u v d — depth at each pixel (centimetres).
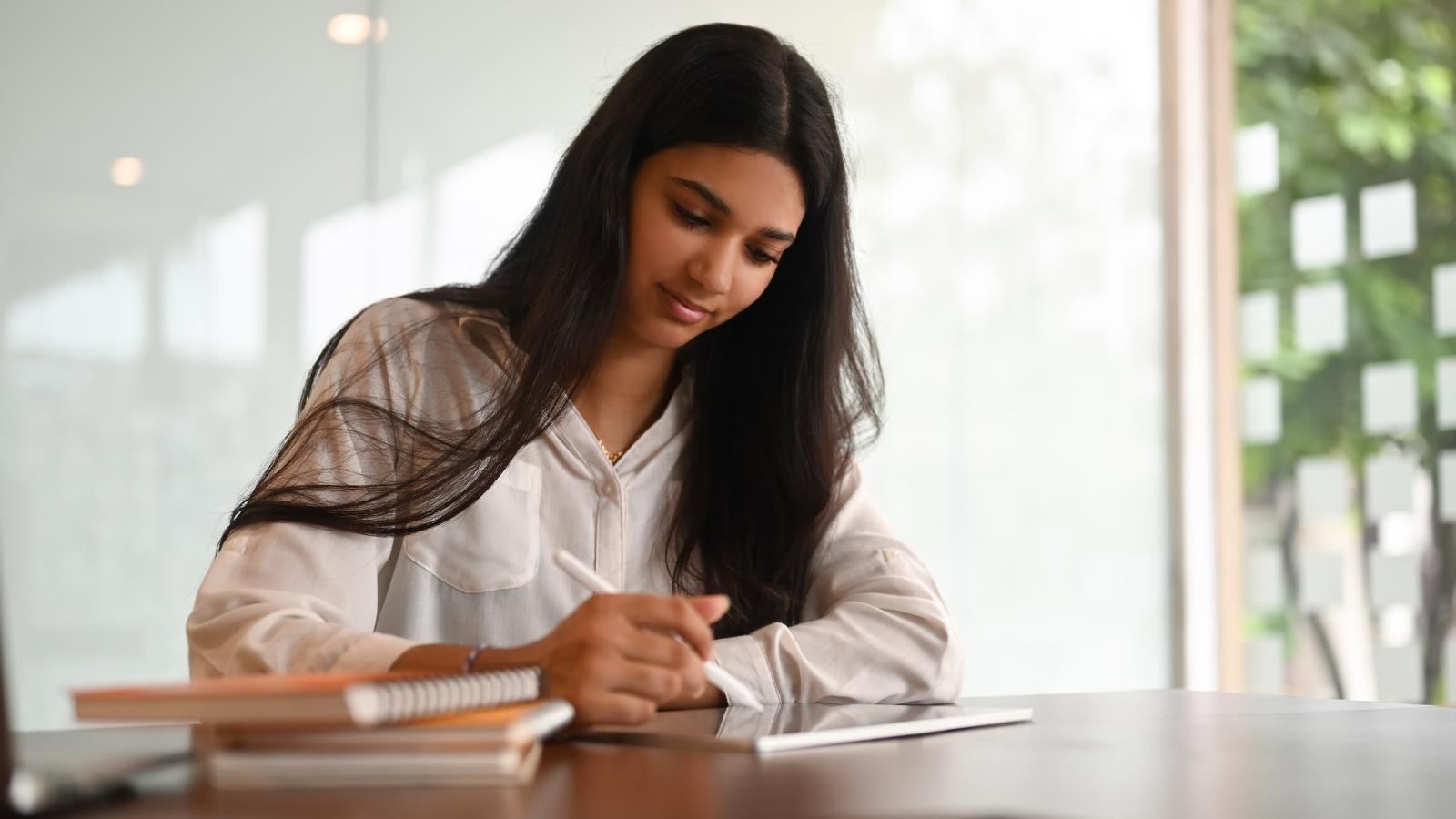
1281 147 331
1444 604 298
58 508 217
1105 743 86
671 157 121
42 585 215
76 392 219
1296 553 324
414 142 247
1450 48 307
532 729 67
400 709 63
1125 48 327
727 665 112
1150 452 325
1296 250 328
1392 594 306
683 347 141
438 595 128
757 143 120
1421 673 301
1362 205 318
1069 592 312
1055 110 317
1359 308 317
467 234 251
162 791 61
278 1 236
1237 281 337
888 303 293
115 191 222
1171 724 101
